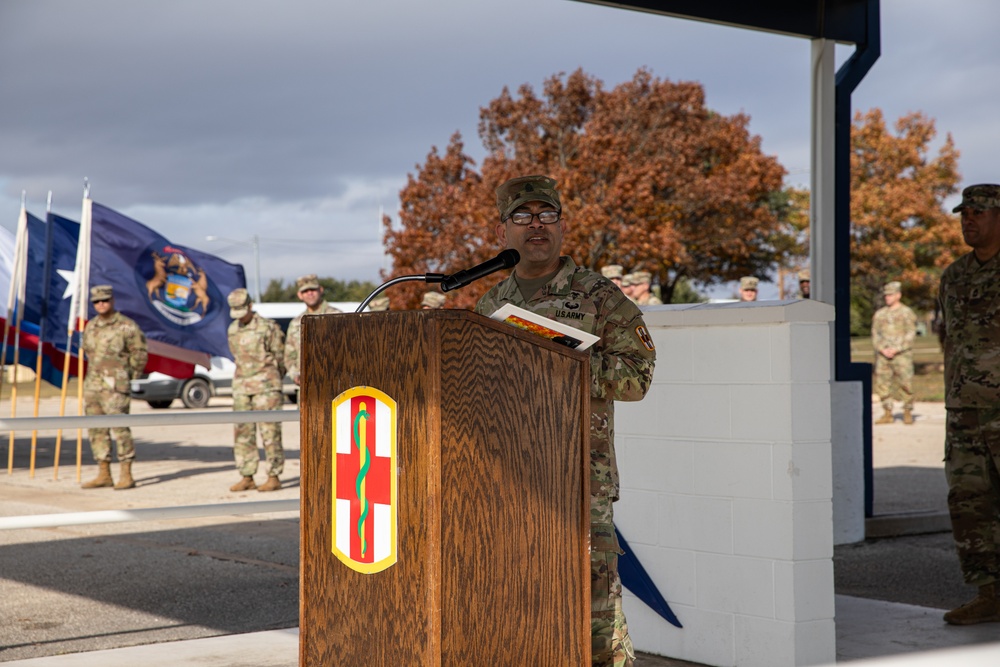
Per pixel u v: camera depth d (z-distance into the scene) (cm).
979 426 578
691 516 499
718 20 789
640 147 3381
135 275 1459
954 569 744
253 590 707
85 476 1368
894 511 989
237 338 1211
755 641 475
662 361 509
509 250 339
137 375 1262
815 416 470
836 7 845
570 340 295
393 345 275
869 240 3703
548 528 291
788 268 4075
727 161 3638
